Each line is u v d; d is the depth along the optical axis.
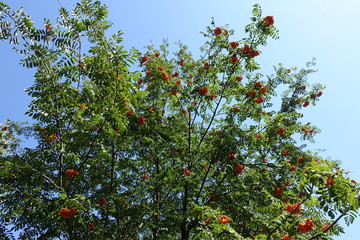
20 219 6.47
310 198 4.79
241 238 5.19
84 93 6.00
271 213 5.71
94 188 7.66
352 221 4.39
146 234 10.26
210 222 5.97
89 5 5.72
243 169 8.39
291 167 8.69
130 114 7.19
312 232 5.79
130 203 8.41
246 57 9.14
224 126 8.83
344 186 4.21
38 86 5.98
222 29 9.80
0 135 8.81
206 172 8.91
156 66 9.42
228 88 9.85
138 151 8.37
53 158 6.35
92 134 6.27
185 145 9.54
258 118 9.34
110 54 5.55
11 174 6.01
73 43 5.68
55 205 5.27
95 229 6.48
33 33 5.54
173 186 8.31
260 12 9.04
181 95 9.67
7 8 5.37
